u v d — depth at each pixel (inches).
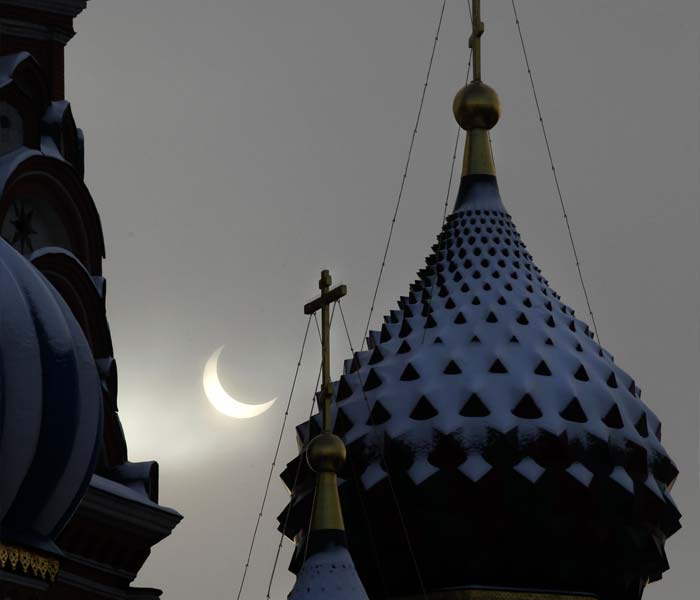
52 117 2679.6
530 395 2856.8
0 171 2600.9
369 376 2913.4
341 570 2458.2
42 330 2277.3
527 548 2844.5
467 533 2839.6
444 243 3014.3
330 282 2564.0
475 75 3080.7
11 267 2305.6
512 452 2832.2
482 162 3051.2
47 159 2647.6
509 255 2994.6
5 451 2234.3
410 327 2950.3
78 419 2276.1
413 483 2834.6
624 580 2903.5
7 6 2684.5
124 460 2677.2
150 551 2753.4
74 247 2689.5
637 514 2888.8
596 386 2898.6
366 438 2871.6
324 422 2524.6
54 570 2249.0
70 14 2716.5
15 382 2242.9
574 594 2861.7
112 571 2608.3
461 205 3038.9
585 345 2950.3
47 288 2316.7
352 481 2871.6
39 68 2664.9
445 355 2893.7
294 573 2960.1
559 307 2977.4
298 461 2947.8
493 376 2871.6
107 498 2576.3
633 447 2888.8
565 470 2842.0
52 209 2672.2
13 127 2647.6
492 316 2923.2
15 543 2209.6
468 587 2834.6
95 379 2311.8
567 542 2851.9
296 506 2928.2
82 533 2564.0
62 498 2266.2
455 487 2832.2
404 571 2861.7
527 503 2832.2
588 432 2861.7
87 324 2672.2
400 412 2869.1
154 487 2667.3
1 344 2244.1
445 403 2859.3
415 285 3009.4
